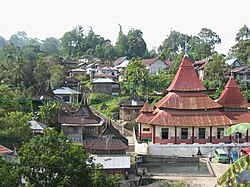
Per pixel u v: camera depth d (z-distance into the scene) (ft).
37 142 128.67
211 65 438.40
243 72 437.99
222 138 242.58
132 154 228.63
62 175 121.49
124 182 185.98
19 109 281.33
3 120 205.57
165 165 223.51
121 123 332.60
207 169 212.23
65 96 415.23
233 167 76.69
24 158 121.39
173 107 243.81
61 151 126.31
